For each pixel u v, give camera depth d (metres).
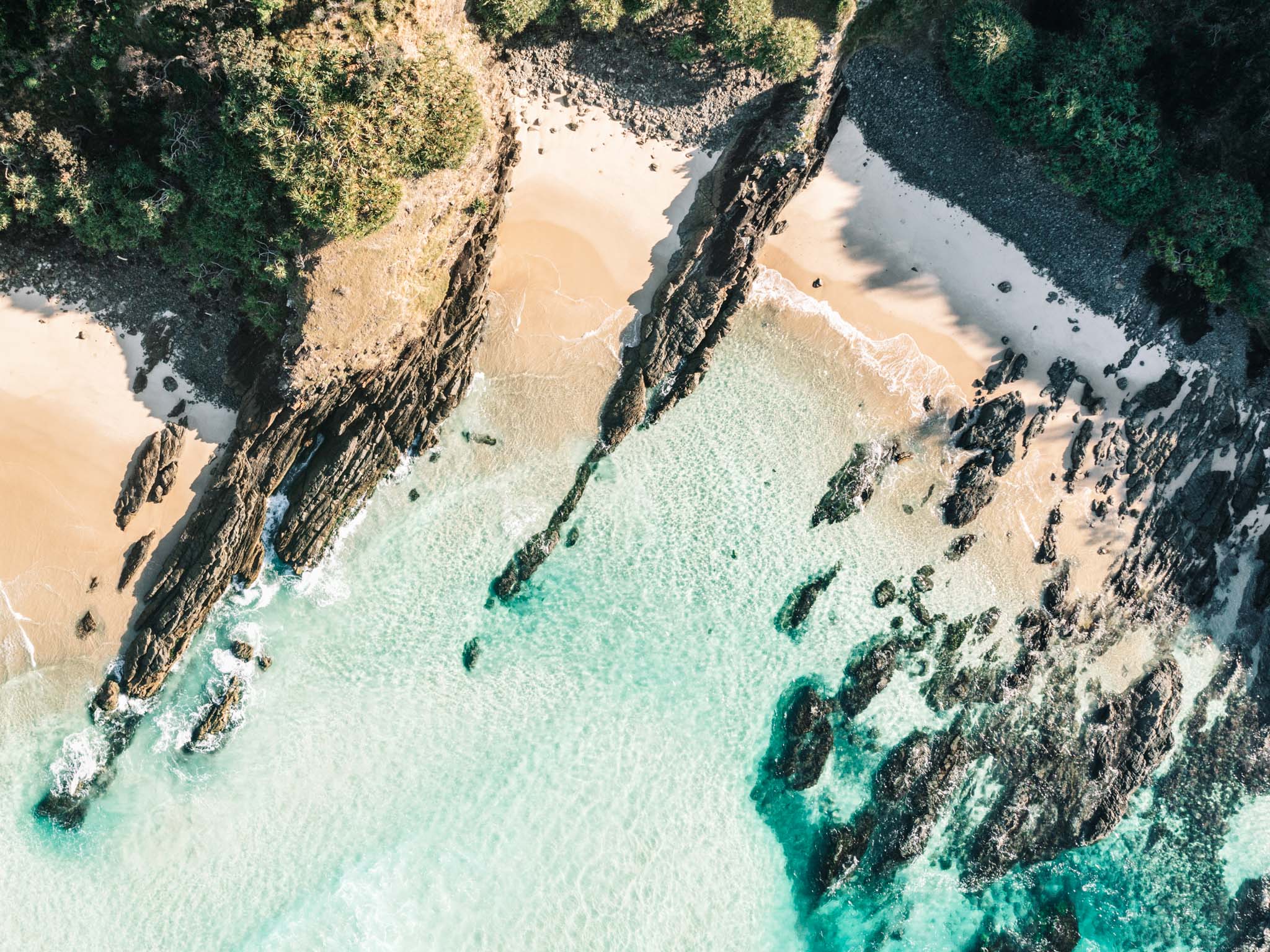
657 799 30.48
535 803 29.98
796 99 27.86
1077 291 30.88
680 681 30.59
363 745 29.23
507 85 27.42
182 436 27.83
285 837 28.94
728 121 28.39
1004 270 30.70
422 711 29.48
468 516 29.27
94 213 24.97
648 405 29.84
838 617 30.98
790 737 30.94
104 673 28.08
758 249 29.22
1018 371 31.08
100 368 27.38
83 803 28.11
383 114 23.31
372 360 26.75
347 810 29.20
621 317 29.38
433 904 29.52
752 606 30.67
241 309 27.05
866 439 30.77
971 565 31.41
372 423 27.81
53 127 24.08
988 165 29.61
